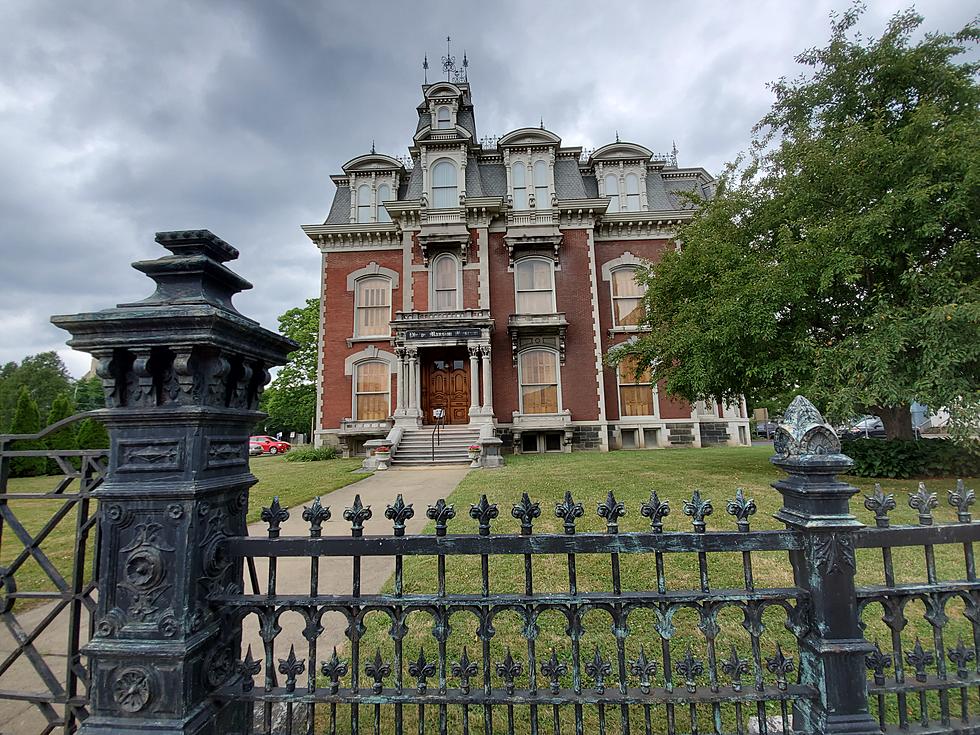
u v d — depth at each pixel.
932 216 7.95
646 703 1.89
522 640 3.34
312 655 1.94
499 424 19.44
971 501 2.01
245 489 2.23
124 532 1.85
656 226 21.33
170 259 2.02
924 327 7.75
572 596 1.94
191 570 1.81
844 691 1.82
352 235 21.11
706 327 10.17
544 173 21.23
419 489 10.03
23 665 3.43
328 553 1.97
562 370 20.16
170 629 1.76
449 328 18.91
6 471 2.45
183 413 1.85
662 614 1.93
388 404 20.42
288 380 37.50
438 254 20.55
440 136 21.61
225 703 1.95
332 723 1.93
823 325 9.95
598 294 20.98
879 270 9.34
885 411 10.54
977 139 7.72
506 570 4.68
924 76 9.63
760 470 10.51
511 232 20.47
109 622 1.78
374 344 20.73
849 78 10.13
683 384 11.70
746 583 1.96
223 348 1.95
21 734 2.62
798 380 9.41
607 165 22.22
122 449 1.88
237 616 2.09
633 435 20.64
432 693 1.92
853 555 1.90
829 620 1.86
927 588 1.94
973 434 7.38
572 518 1.98
